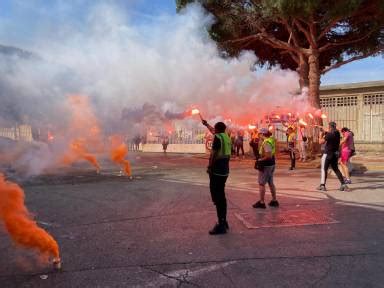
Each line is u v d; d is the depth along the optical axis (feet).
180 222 21.31
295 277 13.47
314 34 51.67
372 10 50.47
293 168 47.75
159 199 27.96
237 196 28.89
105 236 18.72
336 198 27.61
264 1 44.06
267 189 32.19
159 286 12.94
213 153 19.12
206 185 34.94
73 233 19.26
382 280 13.14
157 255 15.93
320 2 45.03
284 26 56.59
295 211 23.57
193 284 13.06
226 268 14.43
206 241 17.79
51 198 28.45
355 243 17.12
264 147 24.36
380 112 67.77
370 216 22.12
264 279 13.37
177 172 46.37
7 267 14.74
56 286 13.01
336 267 14.32
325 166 30.81
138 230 19.76
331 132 30.45
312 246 16.79
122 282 13.29
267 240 17.78
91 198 28.45
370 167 46.32
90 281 13.39
